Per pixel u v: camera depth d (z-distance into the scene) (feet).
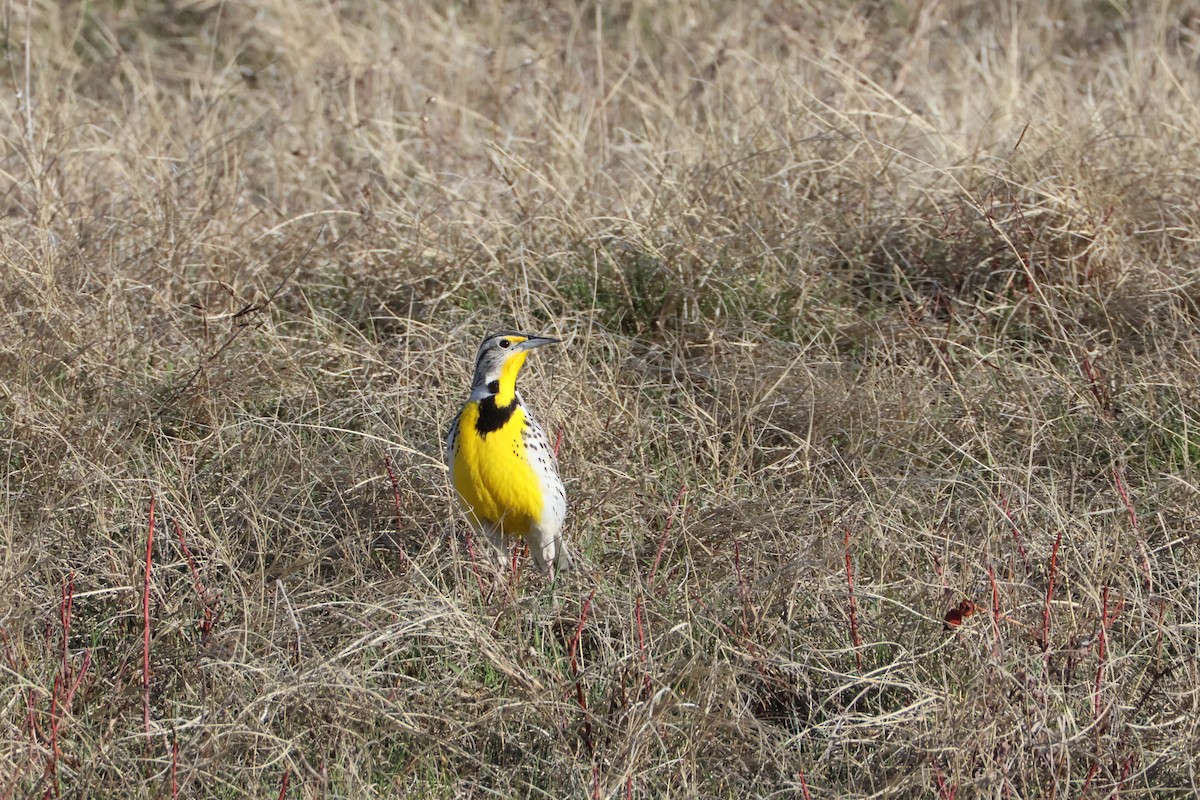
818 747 24.91
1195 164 41.78
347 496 31.32
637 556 30.27
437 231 42.37
